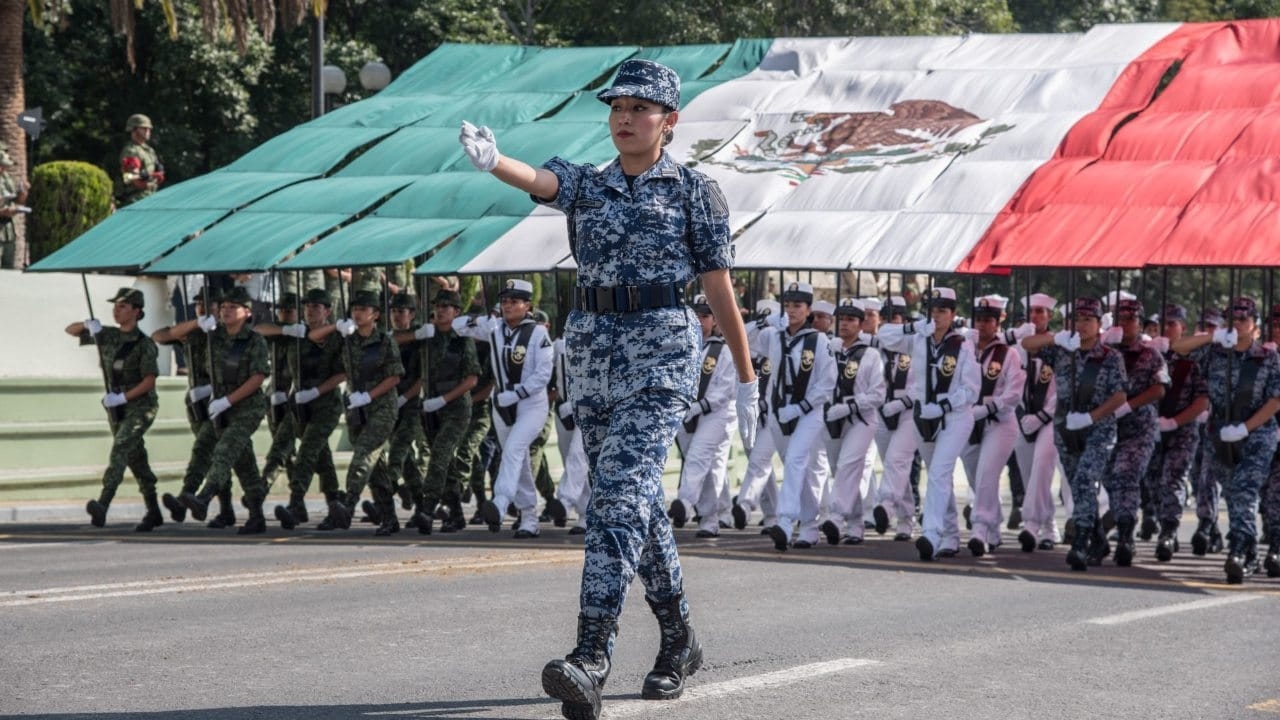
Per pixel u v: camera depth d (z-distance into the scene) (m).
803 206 19.42
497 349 19.08
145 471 19.48
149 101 41.78
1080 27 51.81
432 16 44.12
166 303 28.75
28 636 9.86
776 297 30.73
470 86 24.11
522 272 19.38
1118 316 16.83
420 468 21.42
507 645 9.82
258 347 19.17
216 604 11.49
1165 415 17.86
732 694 8.30
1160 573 16.03
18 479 22.19
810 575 14.55
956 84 20.75
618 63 23.72
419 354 20.12
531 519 19.08
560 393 20.30
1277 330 16.44
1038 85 20.20
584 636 7.24
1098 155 18.64
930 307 17.55
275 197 21.89
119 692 8.09
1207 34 20.16
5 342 26.31
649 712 7.74
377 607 11.47
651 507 7.48
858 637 10.51
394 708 7.79
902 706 8.15
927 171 19.27
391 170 22.22
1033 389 18.56
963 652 9.96
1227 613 12.38
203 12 32.59
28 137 38.84
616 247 7.58
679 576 8.04
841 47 22.42
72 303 27.23
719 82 22.38
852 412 18.89
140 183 30.50
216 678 8.52
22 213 28.14
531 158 21.33
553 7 48.75
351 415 19.42
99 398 25.36
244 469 19.28
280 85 42.81
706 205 7.70
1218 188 17.36
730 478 30.55
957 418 16.89
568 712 7.16
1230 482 15.34
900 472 19.77
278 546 16.95
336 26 44.22
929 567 15.78
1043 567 16.44
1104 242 17.19
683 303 7.66
